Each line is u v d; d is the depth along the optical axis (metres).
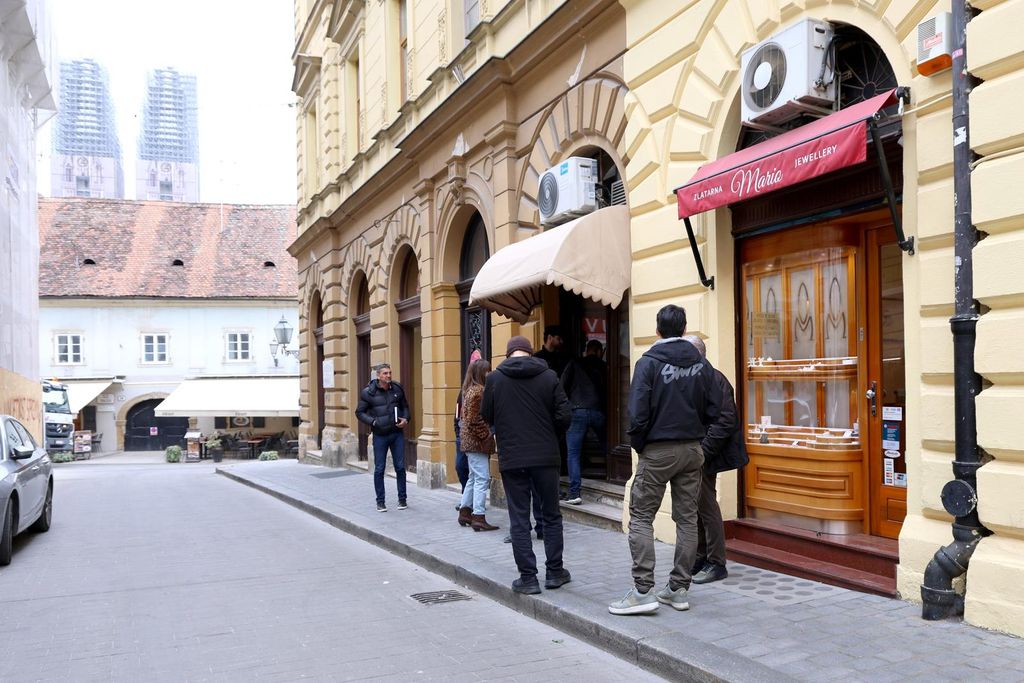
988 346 4.41
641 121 7.42
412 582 6.83
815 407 6.15
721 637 4.51
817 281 6.13
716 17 6.59
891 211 4.96
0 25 16.42
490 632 5.29
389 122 14.44
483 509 8.46
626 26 7.68
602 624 4.86
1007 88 4.35
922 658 4.03
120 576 7.20
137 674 4.59
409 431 14.35
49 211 40.91
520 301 9.41
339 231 18.28
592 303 9.45
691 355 5.05
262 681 4.43
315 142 21.19
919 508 4.97
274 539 9.15
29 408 20.69
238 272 40.41
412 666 4.64
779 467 6.33
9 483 7.86
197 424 38.31
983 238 4.57
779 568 5.84
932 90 4.86
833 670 3.94
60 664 4.79
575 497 8.62
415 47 13.29
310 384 21.27
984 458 4.54
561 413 5.85
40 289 37.66
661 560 6.46
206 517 11.15
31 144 22.05
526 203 9.74
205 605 6.11
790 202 6.15
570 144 8.89
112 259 39.66
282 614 5.82
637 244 7.46
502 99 9.98
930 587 4.62
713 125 6.60
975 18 4.49
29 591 6.66
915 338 4.98
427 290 12.52
